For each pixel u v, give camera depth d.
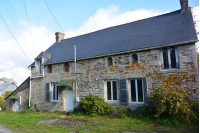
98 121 7.55
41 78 13.05
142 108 7.94
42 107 12.61
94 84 9.99
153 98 7.18
